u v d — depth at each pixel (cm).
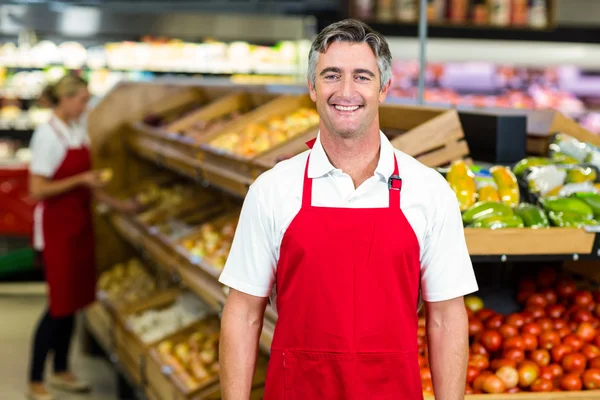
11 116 863
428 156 289
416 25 642
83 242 493
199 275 405
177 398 375
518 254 253
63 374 509
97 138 587
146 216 512
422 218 193
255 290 200
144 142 543
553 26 670
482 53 699
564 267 328
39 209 494
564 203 266
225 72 891
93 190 543
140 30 843
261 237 197
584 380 256
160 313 474
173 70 879
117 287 545
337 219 191
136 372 450
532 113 335
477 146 324
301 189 194
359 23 187
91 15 829
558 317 291
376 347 191
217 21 858
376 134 194
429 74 786
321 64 187
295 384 195
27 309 690
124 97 590
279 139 393
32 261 745
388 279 191
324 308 191
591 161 299
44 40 852
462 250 198
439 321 199
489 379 252
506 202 272
